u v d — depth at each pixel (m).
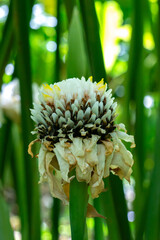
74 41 0.64
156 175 0.66
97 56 0.63
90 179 0.49
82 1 0.63
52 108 0.49
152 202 0.66
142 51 0.79
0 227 0.61
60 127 0.49
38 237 0.72
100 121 0.49
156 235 0.65
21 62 0.70
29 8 0.75
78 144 0.48
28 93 0.70
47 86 0.50
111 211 0.62
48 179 0.50
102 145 0.49
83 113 0.48
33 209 0.71
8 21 0.76
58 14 0.80
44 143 0.49
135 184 0.80
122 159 0.50
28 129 0.70
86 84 0.50
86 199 0.50
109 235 0.63
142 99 0.80
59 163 0.48
